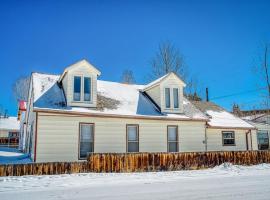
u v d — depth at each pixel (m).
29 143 20.36
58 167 12.57
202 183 10.30
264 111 39.12
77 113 16.83
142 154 14.29
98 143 17.45
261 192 8.41
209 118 23.52
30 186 9.52
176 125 20.28
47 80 19.94
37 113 16.06
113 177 11.77
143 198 7.55
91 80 18.31
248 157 17.53
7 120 56.38
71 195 8.02
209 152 16.19
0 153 23.58
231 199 7.41
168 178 11.72
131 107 19.70
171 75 21.19
